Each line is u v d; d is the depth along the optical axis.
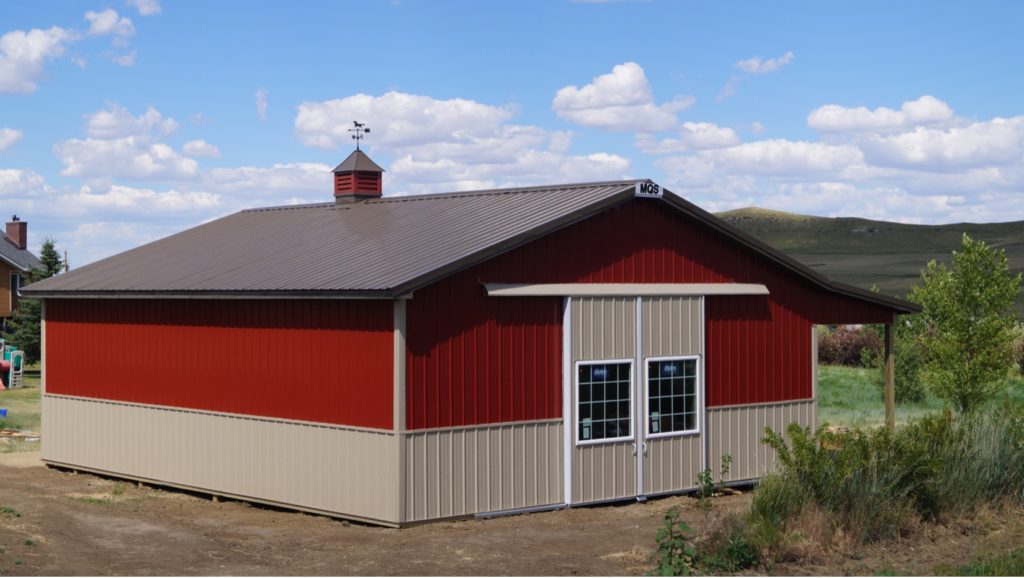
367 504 15.85
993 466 16.39
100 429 20.86
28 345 46.97
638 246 18.36
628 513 17.02
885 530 14.30
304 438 16.83
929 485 15.30
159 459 19.50
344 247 18.69
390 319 15.53
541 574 12.45
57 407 21.97
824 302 21.25
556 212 17.52
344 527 15.81
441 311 15.92
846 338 46.59
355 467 16.03
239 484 17.91
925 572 12.61
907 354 33.12
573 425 17.30
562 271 17.34
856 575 12.52
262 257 19.45
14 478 20.91
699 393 19.00
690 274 19.08
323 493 16.52
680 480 18.70
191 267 20.09
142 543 14.13
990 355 26.81
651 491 18.27
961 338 27.31
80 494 18.97
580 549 13.90
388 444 15.55
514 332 16.78
